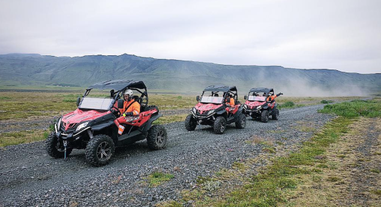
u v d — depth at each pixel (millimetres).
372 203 3869
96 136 5984
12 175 5324
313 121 14453
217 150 7418
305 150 7508
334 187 4594
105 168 5781
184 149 7570
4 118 16734
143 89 8094
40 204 3908
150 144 7406
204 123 11047
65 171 5586
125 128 6945
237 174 5383
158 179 4965
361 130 11188
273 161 6379
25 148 7902
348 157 6727
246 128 12367
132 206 3848
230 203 3912
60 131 6020
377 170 5496
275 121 15344
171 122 13984
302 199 4078
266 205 3838
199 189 4531
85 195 4242
